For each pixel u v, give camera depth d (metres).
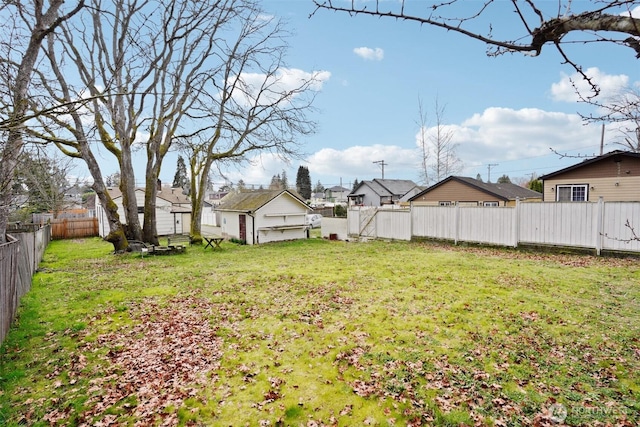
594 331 4.64
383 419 3.12
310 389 3.61
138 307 6.42
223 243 17.58
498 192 21.11
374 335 4.82
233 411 3.29
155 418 3.20
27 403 3.41
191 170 16.92
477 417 3.06
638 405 3.11
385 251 12.27
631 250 8.97
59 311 6.18
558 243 10.26
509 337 4.58
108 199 13.56
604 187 14.44
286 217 18.08
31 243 8.73
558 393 3.35
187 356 4.42
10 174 5.25
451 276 7.87
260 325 5.39
